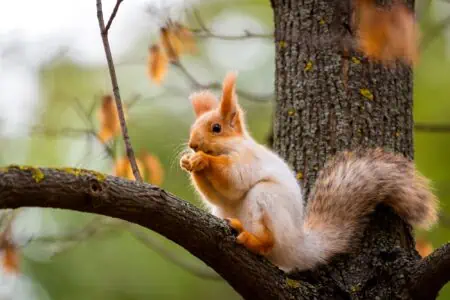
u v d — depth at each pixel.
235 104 9.51
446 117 17.20
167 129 16.81
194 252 8.05
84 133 11.40
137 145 16.55
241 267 8.33
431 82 17.78
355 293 9.11
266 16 20.56
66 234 12.39
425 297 8.85
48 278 16.48
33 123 13.44
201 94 10.20
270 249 8.66
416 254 9.84
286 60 10.70
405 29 7.88
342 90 10.30
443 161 16.44
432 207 10.00
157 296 16.88
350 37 10.36
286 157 10.39
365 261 9.42
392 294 8.97
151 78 9.80
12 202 6.77
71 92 17.33
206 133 9.25
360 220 9.74
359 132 10.18
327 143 10.21
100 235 14.70
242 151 9.11
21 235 9.79
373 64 10.35
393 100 10.34
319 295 8.98
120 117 8.49
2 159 17.34
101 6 8.67
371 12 7.94
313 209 9.86
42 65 14.70
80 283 16.67
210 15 20.41
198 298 16.97
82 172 7.09
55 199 6.93
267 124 18.19
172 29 10.02
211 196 9.23
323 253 9.45
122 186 7.29
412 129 10.47
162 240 17.20
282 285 8.63
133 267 17.03
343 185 9.91
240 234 8.37
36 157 17.25
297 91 10.50
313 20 10.61
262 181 8.97
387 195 9.84
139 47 17.98
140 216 7.43
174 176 16.05
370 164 10.02
